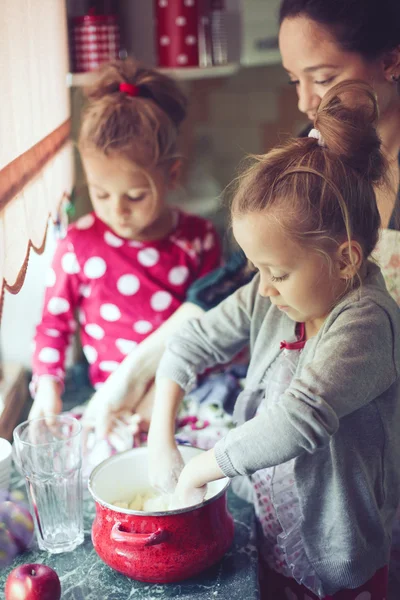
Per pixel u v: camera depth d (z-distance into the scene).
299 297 0.96
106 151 1.38
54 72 1.42
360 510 1.03
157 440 1.10
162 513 0.96
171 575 0.98
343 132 0.94
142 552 0.98
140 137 1.39
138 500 1.12
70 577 1.03
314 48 1.22
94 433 1.32
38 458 1.08
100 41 1.63
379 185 1.01
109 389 1.36
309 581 1.06
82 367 1.77
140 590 1.00
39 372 1.51
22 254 1.01
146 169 1.41
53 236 1.70
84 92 1.52
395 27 1.21
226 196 1.06
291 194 0.91
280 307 1.01
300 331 1.09
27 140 1.11
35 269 1.70
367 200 0.96
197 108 2.13
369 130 0.96
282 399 0.92
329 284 0.96
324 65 1.23
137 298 1.59
